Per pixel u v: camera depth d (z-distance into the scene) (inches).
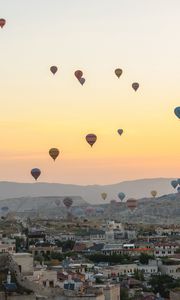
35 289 7199.8
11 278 7411.4
